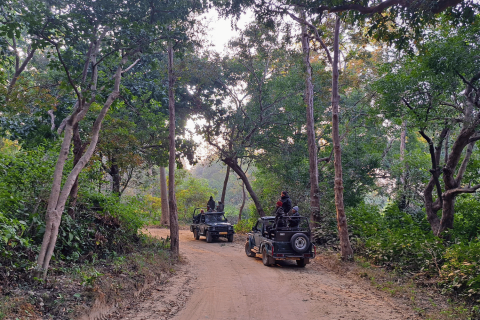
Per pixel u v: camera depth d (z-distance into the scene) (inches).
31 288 262.1
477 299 300.2
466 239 573.6
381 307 300.8
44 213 368.8
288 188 891.4
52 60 357.7
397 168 823.7
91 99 358.6
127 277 349.7
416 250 430.6
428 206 586.9
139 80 690.2
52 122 583.8
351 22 437.7
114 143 533.0
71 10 394.3
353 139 958.4
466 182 660.7
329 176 972.6
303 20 543.2
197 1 485.4
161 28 418.0
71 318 229.6
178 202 1628.9
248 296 336.8
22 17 323.9
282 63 837.2
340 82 728.3
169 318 269.7
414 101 513.0
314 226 720.3
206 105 944.9
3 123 565.6
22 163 372.2
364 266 462.6
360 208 741.3
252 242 621.9
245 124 962.1
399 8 397.1
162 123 813.2
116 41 386.0
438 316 271.1
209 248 752.3
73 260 362.6
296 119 920.9
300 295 341.7
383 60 745.0
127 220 513.7
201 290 360.5
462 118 474.9
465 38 447.5
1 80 417.4
